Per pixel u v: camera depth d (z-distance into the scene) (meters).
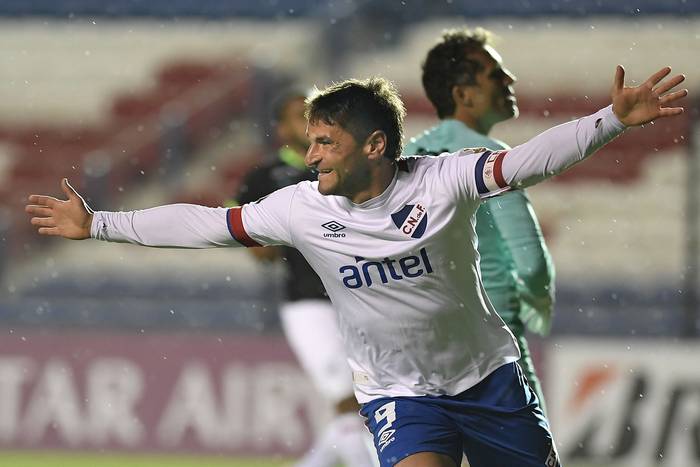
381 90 13.01
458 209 12.91
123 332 35.94
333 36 57.53
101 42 63.44
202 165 50.81
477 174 12.70
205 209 13.76
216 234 13.64
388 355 13.88
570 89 55.66
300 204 13.36
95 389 35.72
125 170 48.75
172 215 13.69
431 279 13.14
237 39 62.38
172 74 60.78
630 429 32.09
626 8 59.50
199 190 49.22
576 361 32.75
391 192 12.98
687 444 31.69
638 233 47.97
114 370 35.72
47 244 45.31
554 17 59.88
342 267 13.30
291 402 34.56
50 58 63.16
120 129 57.81
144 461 34.19
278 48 60.28
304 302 23.88
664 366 32.12
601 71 57.09
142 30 64.06
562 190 49.69
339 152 12.80
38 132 57.81
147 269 46.69
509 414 14.04
